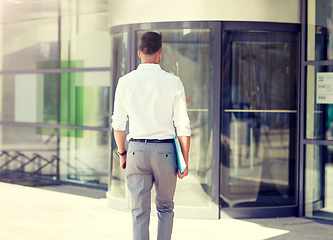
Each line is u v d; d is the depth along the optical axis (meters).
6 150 10.42
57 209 6.91
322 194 6.46
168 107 3.63
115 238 5.30
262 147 6.46
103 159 8.95
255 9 6.23
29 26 9.90
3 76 10.43
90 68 9.02
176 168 3.68
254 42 6.36
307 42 6.47
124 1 6.65
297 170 6.55
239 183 6.42
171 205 3.78
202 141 6.37
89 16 8.96
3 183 9.41
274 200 6.52
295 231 5.77
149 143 3.61
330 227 6.02
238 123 6.39
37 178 9.85
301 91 6.49
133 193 3.69
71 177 9.39
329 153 6.39
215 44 6.25
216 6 6.20
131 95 3.62
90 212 6.72
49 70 9.65
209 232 5.66
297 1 6.42
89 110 9.10
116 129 3.72
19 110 10.20
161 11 6.32
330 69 6.35
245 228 5.88
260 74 6.39
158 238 3.74
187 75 6.37
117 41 6.88
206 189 6.38
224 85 6.34
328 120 6.40
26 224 5.93
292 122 6.53
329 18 6.34
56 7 8.37
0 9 8.57
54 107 9.64
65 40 9.37
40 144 9.86
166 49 6.39
